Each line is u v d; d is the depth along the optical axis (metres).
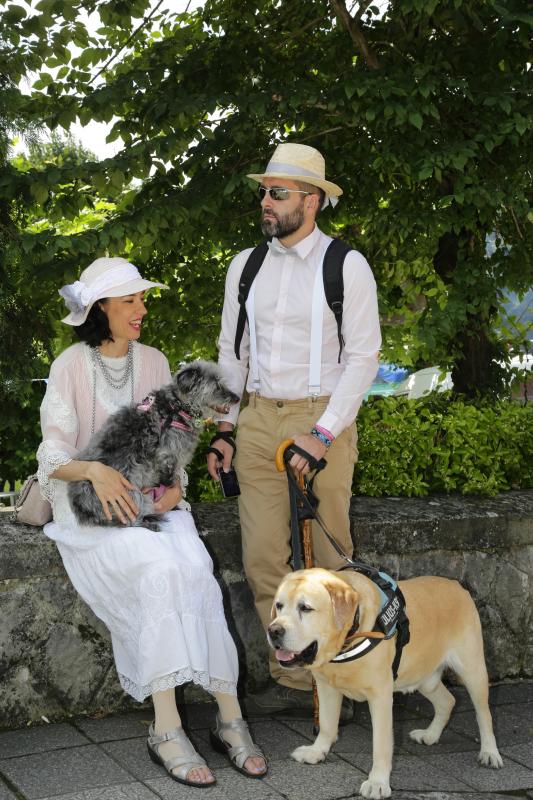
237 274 3.80
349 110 5.13
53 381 3.53
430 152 5.00
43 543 3.57
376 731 3.04
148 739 3.18
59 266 4.97
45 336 5.43
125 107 5.44
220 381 3.50
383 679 3.03
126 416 3.43
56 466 3.35
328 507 3.65
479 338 6.01
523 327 6.17
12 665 3.55
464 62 5.48
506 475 4.95
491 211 5.34
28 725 3.56
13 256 4.87
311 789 3.01
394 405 4.86
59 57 5.40
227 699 3.25
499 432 4.80
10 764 3.15
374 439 4.64
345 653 2.96
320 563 3.74
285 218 3.53
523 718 3.84
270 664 3.79
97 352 3.63
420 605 3.26
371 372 3.52
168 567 3.09
